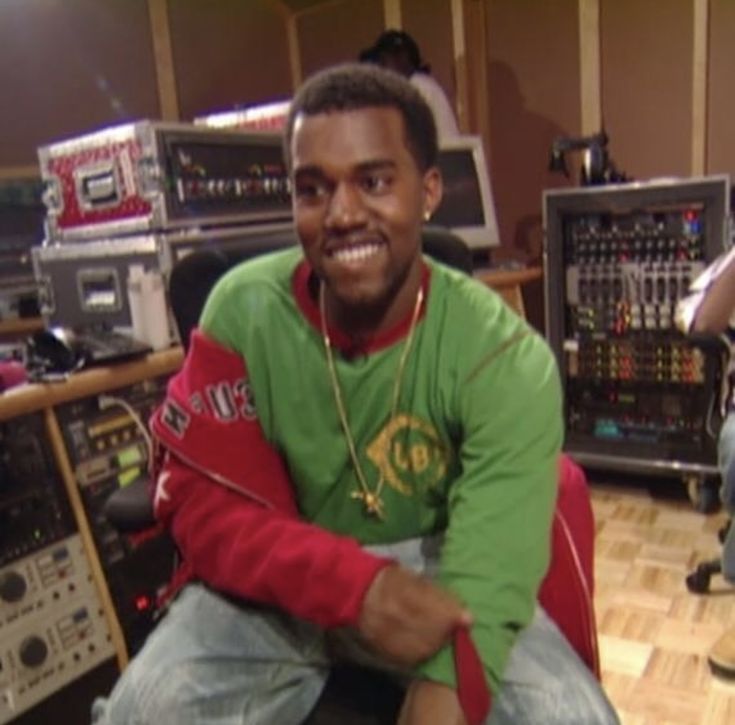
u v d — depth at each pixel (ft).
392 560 3.02
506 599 2.72
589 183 9.00
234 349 3.28
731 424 5.80
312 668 3.14
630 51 9.67
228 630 3.15
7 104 9.69
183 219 5.76
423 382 3.10
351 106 2.91
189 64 11.10
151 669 3.02
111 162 5.84
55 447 4.79
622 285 8.77
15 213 9.50
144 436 5.26
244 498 3.16
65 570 4.75
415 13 11.01
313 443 3.23
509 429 2.92
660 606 6.74
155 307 5.38
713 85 9.20
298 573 2.85
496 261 10.39
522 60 10.46
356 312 3.10
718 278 5.98
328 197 2.95
